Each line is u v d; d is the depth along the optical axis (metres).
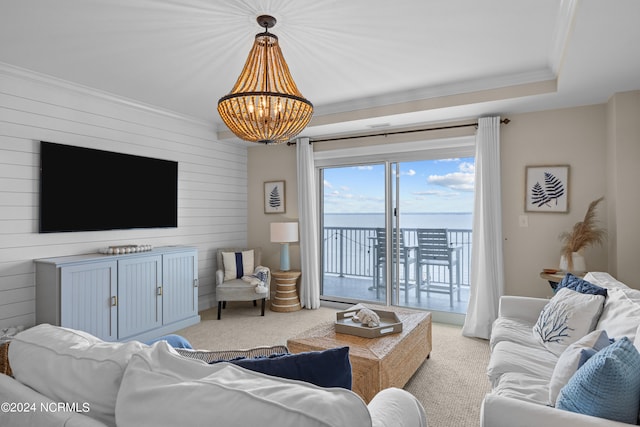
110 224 3.81
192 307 4.28
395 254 4.71
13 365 1.21
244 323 4.31
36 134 3.29
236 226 5.47
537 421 1.22
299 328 4.11
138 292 3.66
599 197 3.51
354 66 3.12
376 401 1.16
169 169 4.44
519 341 2.38
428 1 2.16
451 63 3.06
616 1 1.88
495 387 1.96
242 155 5.59
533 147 3.79
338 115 4.25
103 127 3.80
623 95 3.19
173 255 4.05
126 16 2.31
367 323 2.67
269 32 2.51
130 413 0.89
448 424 2.23
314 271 4.97
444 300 4.45
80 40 2.63
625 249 3.16
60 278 3.06
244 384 0.89
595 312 2.13
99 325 3.32
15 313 3.13
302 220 5.02
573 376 1.34
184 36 2.57
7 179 3.10
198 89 3.67
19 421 1.05
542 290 3.74
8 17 2.32
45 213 3.30
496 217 3.81
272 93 1.95
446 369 3.00
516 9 2.24
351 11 2.26
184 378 0.95
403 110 3.88
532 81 3.28
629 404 1.18
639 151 3.13
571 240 3.38
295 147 5.24
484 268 3.80
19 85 3.18
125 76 3.32
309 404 0.78
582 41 2.32
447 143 4.25
